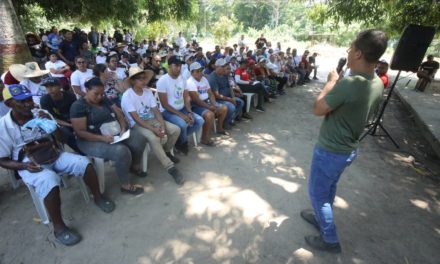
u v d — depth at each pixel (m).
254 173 3.76
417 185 3.67
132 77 3.47
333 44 25.58
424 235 2.71
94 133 3.13
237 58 9.70
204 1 37.22
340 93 1.79
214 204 3.04
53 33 10.59
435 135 5.29
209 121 4.40
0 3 4.43
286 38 32.09
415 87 9.80
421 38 4.53
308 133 5.46
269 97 7.82
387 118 6.86
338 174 2.10
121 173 3.04
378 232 2.73
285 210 2.99
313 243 2.46
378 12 8.52
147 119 3.64
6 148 2.40
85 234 2.55
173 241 2.51
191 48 13.34
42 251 2.37
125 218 2.78
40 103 3.44
